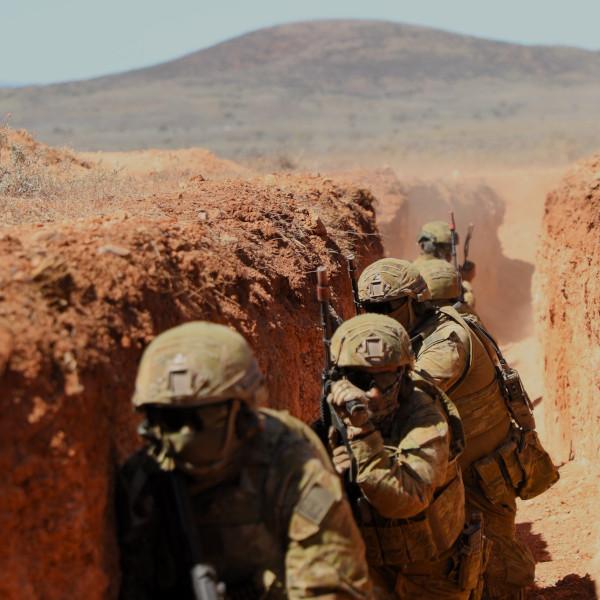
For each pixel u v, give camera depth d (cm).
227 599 795
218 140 18362
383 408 1072
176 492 775
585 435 2295
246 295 1272
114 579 798
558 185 2841
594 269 2181
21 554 709
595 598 1658
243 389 765
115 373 866
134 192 1905
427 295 1444
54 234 987
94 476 782
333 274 1730
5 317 787
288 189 2027
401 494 1014
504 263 6819
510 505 1503
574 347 2400
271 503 791
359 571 791
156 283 1023
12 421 722
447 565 1173
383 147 15900
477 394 1464
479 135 18312
